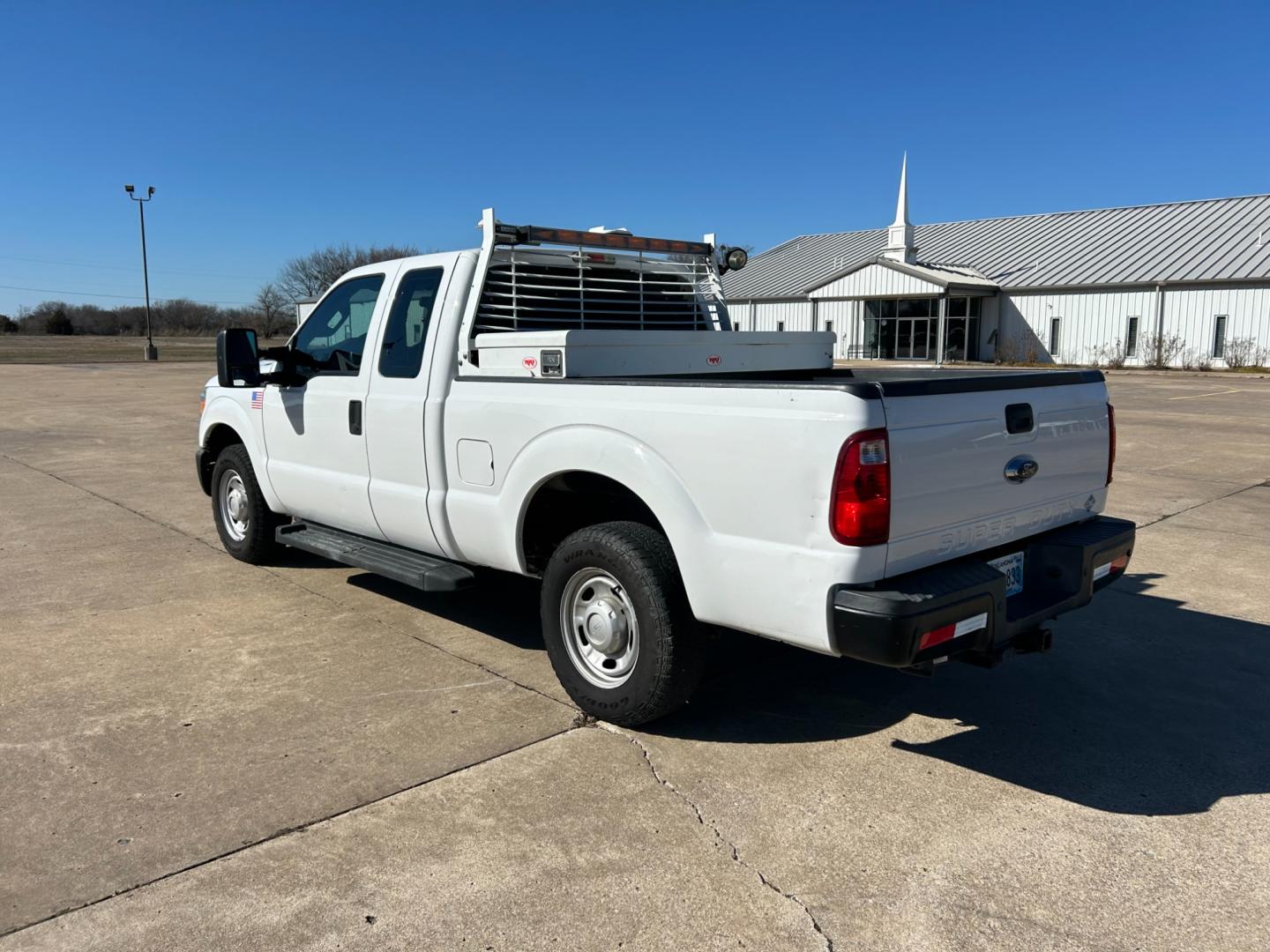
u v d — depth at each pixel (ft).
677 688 12.90
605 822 11.09
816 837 10.82
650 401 12.48
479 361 15.44
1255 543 24.68
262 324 245.45
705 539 12.00
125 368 123.54
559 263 17.20
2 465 39.22
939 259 148.15
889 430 10.79
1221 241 123.85
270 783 11.89
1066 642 17.34
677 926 9.23
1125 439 47.62
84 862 10.14
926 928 9.23
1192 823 11.19
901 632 10.50
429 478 16.03
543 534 15.02
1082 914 9.46
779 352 18.10
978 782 12.17
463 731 13.43
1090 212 147.54
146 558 23.31
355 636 17.51
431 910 9.43
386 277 17.56
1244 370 112.47
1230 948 8.96
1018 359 132.26
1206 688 15.28
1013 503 12.79
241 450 21.80
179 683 15.15
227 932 9.05
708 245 19.86
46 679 15.30
